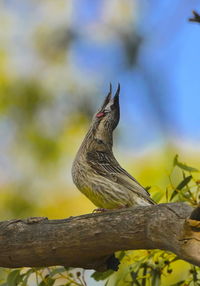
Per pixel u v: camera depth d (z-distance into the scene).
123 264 10.45
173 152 13.48
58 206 13.67
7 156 14.77
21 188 14.14
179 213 7.09
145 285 8.73
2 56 16.02
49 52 16.52
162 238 7.16
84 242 7.73
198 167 13.24
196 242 6.78
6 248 8.03
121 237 7.53
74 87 15.76
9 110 15.36
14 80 15.75
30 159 14.70
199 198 8.42
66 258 7.95
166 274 9.43
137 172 13.14
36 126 15.23
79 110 15.53
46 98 15.59
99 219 7.68
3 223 8.11
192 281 8.71
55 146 14.78
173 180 12.23
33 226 7.99
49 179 14.33
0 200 13.98
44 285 8.69
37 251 7.95
